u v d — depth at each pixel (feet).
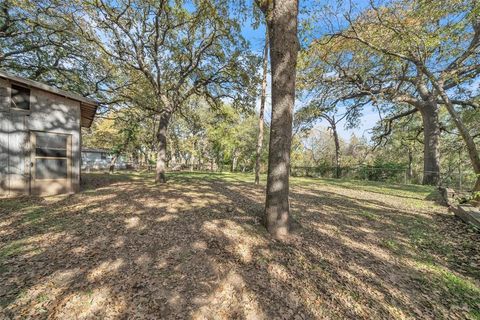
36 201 20.86
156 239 12.51
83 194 24.54
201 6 24.88
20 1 27.02
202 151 103.09
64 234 12.92
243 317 7.36
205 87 40.06
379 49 22.71
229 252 11.36
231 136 78.28
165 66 36.63
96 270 9.41
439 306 8.21
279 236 13.29
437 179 43.34
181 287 8.61
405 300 8.48
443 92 22.34
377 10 21.66
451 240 14.10
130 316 7.09
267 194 13.91
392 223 17.12
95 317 6.98
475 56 22.88
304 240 13.12
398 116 56.59
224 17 26.73
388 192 32.19
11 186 22.65
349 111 58.49
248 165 84.58
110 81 41.57
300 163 84.69
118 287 8.41
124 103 41.70
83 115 33.86
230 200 22.44
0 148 22.06
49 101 24.67
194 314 7.36
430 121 46.85
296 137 82.58
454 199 23.07
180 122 92.48
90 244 11.72
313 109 51.70
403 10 22.12
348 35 25.04
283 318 7.38
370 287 9.17
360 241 13.51
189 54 35.37
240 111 43.50
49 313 7.04
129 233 13.24
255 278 9.41
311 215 18.12
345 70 38.27
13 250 10.86
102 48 30.53
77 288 8.24
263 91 34.94
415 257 11.79
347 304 8.15
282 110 13.14
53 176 24.94
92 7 27.25
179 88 38.68
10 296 7.69
